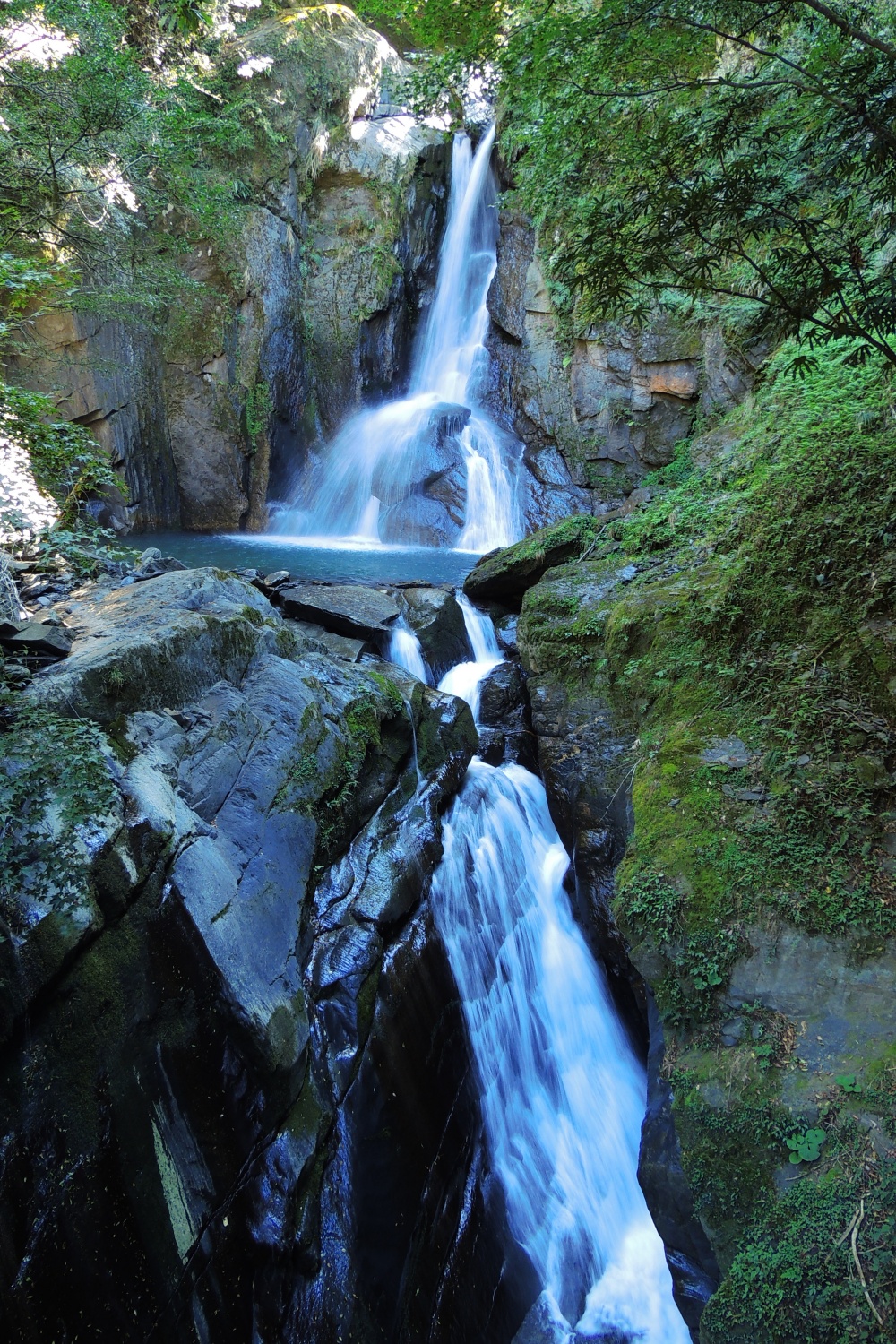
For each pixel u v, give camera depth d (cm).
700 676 633
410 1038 486
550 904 661
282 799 488
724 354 1126
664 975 488
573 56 564
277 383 1541
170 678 481
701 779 554
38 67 901
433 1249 450
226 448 1503
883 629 579
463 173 1745
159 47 1345
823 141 432
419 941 518
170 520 1509
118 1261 309
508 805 671
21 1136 292
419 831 565
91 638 498
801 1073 427
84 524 883
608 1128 582
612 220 454
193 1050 367
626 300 504
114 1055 335
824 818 506
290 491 1603
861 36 402
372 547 1313
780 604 628
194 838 420
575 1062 606
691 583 707
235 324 1492
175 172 1220
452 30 648
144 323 1394
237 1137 372
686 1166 428
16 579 659
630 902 507
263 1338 357
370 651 741
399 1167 447
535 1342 476
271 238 1523
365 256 1612
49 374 1263
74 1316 289
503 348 1560
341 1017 449
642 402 1279
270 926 434
